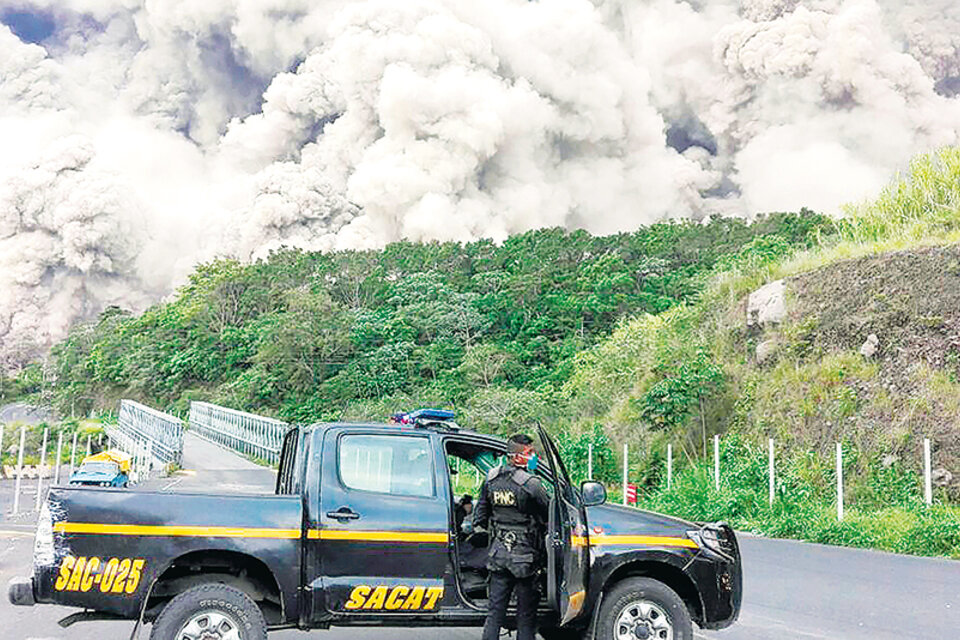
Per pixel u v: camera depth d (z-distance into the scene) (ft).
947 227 88.48
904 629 28.40
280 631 27.94
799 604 32.91
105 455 54.29
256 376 254.68
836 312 86.22
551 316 248.11
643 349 120.16
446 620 20.95
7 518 65.05
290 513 20.51
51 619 28.84
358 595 20.42
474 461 23.08
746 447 81.05
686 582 22.61
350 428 21.65
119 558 19.44
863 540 53.98
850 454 72.08
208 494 20.44
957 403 69.92
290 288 337.72
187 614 19.42
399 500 21.11
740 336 97.96
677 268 281.74
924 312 78.48
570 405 132.26
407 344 243.81
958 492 64.85
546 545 20.24
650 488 91.40
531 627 20.47
